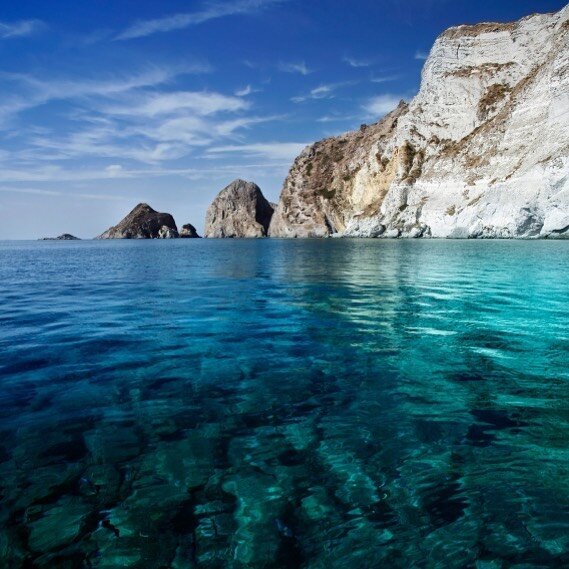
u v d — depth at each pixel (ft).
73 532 11.78
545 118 211.61
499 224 216.33
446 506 12.78
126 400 20.72
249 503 12.98
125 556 10.93
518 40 273.95
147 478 14.26
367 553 11.00
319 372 24.56
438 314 39.14
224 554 10.98
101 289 59.00
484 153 245.45
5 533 11.74
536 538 11.45
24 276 79.66
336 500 13.10
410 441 16.65
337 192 412.98
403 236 277.23
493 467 14.80
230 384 22.79
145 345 30.19
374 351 28.30
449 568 10.52
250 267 92.89
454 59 295.07
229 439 16.93
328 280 65.46
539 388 21.88
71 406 19.99
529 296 46.98
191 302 47.34
